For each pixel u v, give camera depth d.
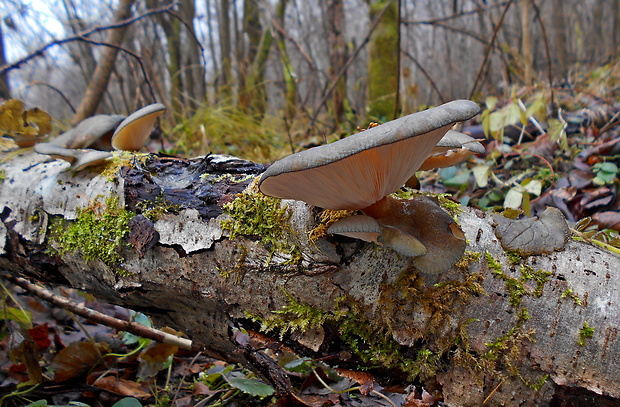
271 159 0.77
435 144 0.22
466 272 0.22
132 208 0.27
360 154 0.19
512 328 0.22
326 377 0.38
